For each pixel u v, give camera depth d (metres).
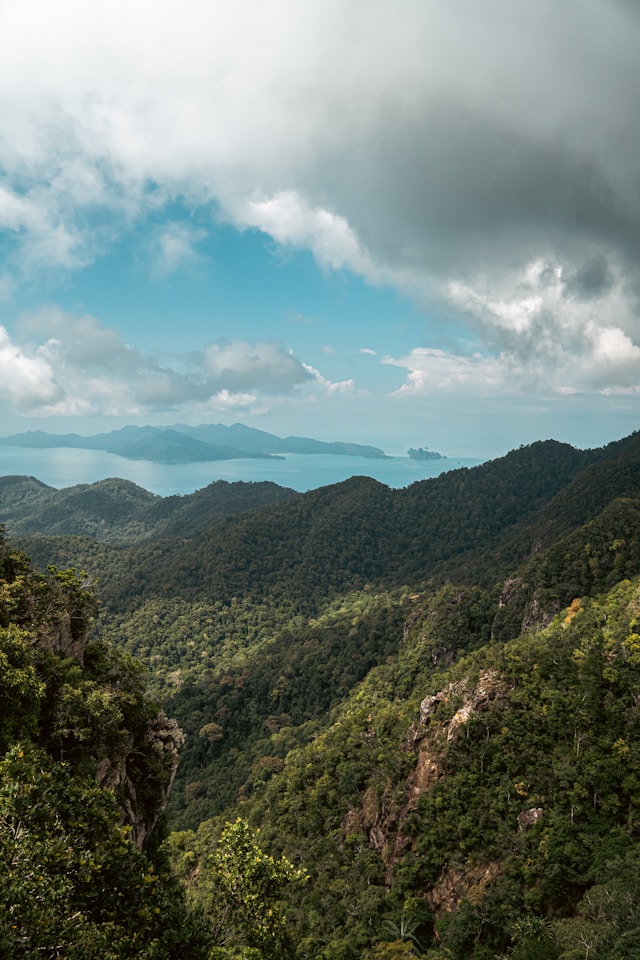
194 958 16.44
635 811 36.44
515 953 31.31
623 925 28.56
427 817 43.66
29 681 20.64
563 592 80.44
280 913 21.05
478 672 52.53
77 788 17.30
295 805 58.53
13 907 11.93
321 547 197.88
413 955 34.72
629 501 92.75
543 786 40.56
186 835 65.00
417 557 199.75
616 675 44.94
